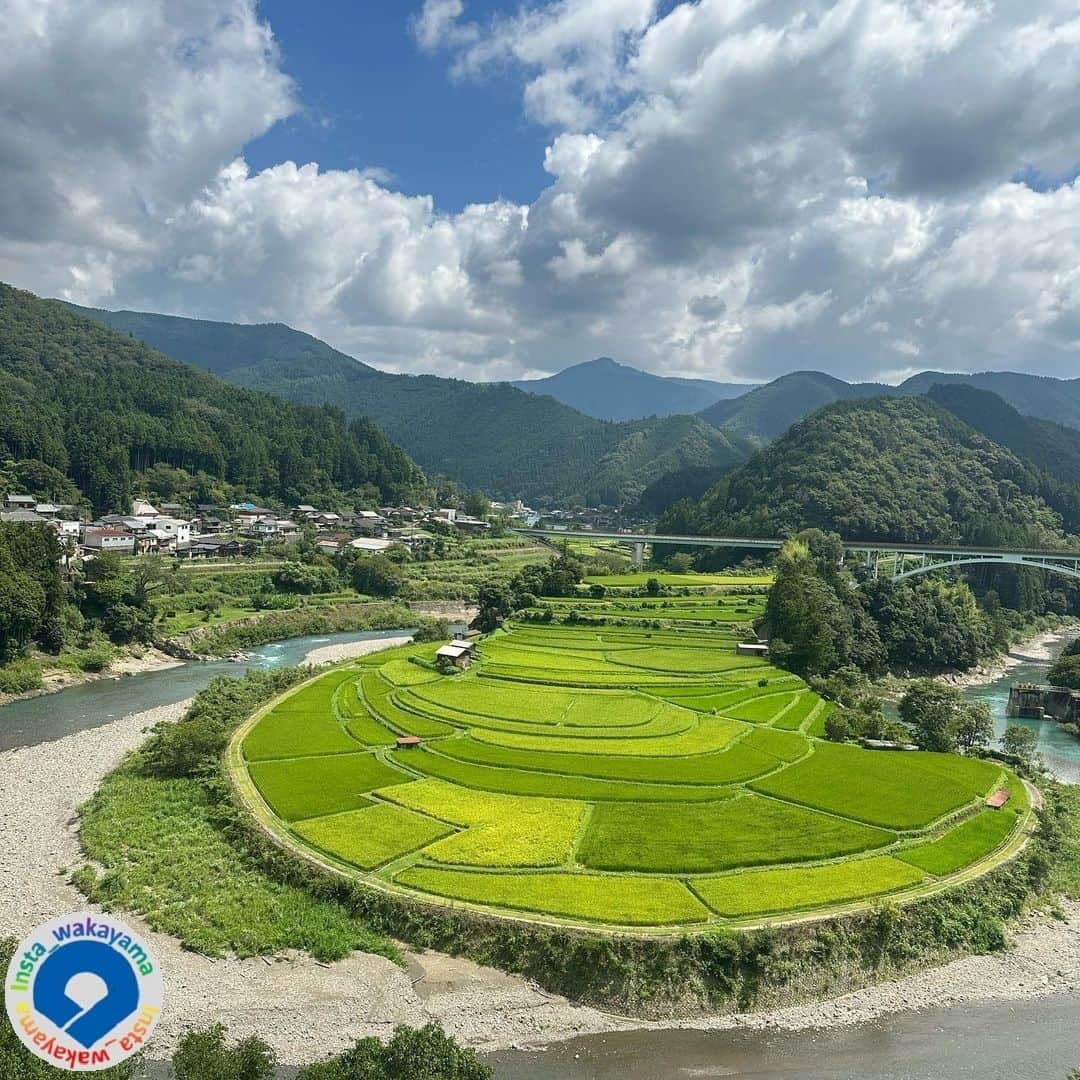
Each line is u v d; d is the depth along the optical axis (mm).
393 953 49938
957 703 104250
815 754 82250
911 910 53906
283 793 70188
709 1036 44969
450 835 62344
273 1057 35312
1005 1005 48844
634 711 96500
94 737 93250
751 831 63406
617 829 63312
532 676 111312
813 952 49938
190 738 78688
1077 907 60375
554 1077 41469
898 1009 48000
